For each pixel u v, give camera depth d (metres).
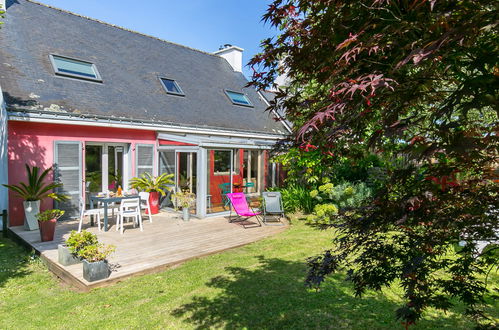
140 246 6.81
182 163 10.74
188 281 4.94
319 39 2.11
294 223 9.48
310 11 2.33
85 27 13.19
